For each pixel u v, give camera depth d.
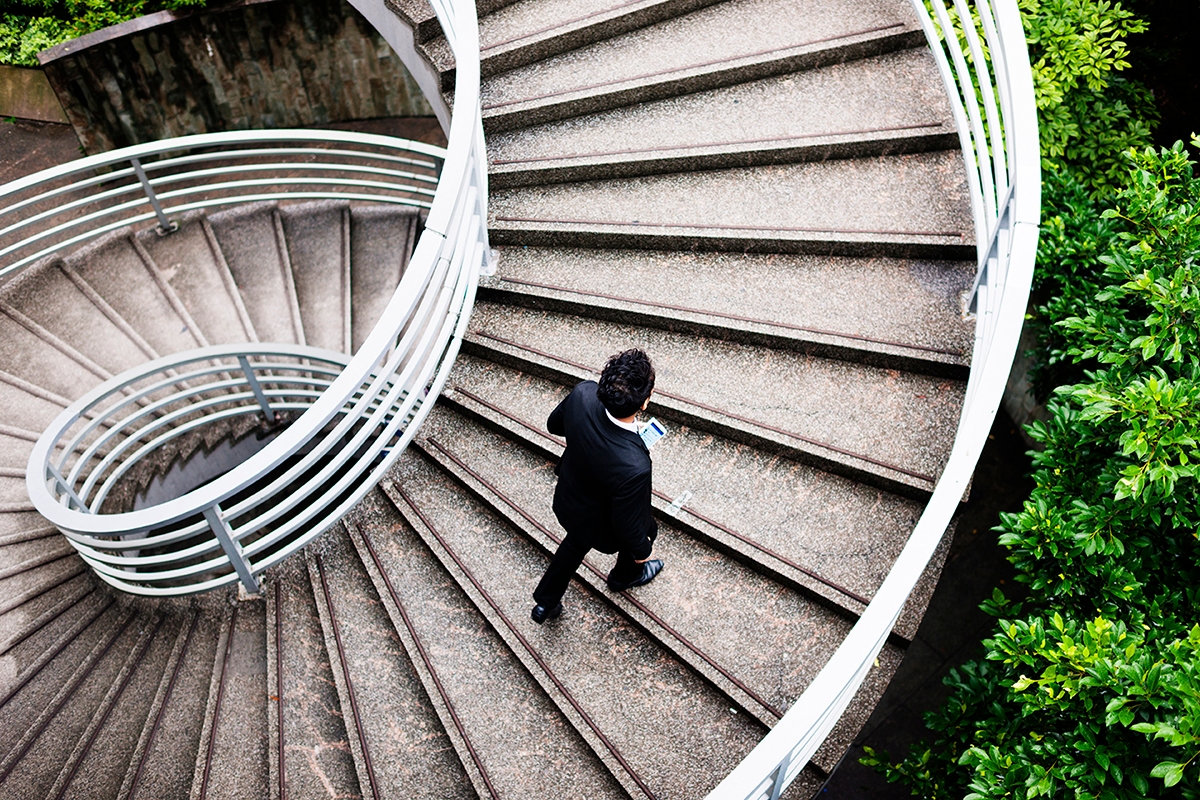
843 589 3.63
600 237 4.55
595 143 4.74
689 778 3.49
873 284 4.25
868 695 3.50
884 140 4.50
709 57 4.85
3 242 8.12
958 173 4.46
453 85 5.18
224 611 4.45
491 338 4.49
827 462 3.88
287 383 6.40
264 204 7.35
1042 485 3.87
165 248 6.93
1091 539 3.50
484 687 3.86
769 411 4.02
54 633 4.65
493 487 4.25
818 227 4.35
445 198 3.64
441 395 4.46
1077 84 5.40
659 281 4.44
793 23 4.92
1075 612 3.74
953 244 4.20
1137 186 3.88
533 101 4.79
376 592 4.26
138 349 6.29
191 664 4.33
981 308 3.79
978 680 4.21
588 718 3.64
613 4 5.05
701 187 4.63
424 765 3.76
